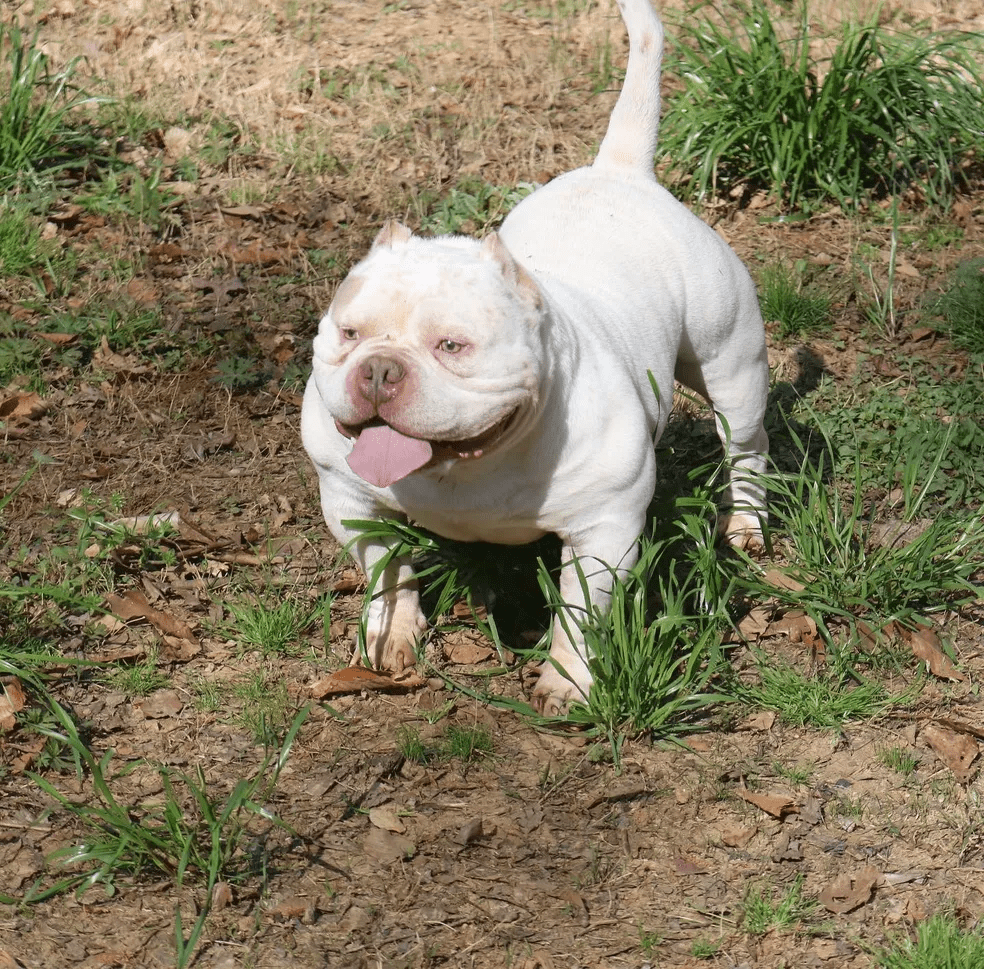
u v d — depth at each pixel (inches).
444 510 122.3
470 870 118.1
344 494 124.8
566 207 133.0
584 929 115.6
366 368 115.1
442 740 124.7
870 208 179.3
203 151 188.5
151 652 129.3
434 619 132.3
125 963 113.4
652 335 129.1
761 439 138.8
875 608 132.5
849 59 180.1
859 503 133.6
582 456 121.3
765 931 115.6
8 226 164.6
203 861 116.6
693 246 132.6
